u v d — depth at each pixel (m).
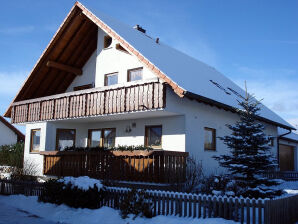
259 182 11.11
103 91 15.28
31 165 18.34
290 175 20.06
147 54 15.07
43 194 11.92
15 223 9.60
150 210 9.33
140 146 14.06
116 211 9.90
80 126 18.75
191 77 16.30
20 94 19.89
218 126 16.72
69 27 17.62
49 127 18.25
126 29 17.91
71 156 15.46
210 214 8.68
